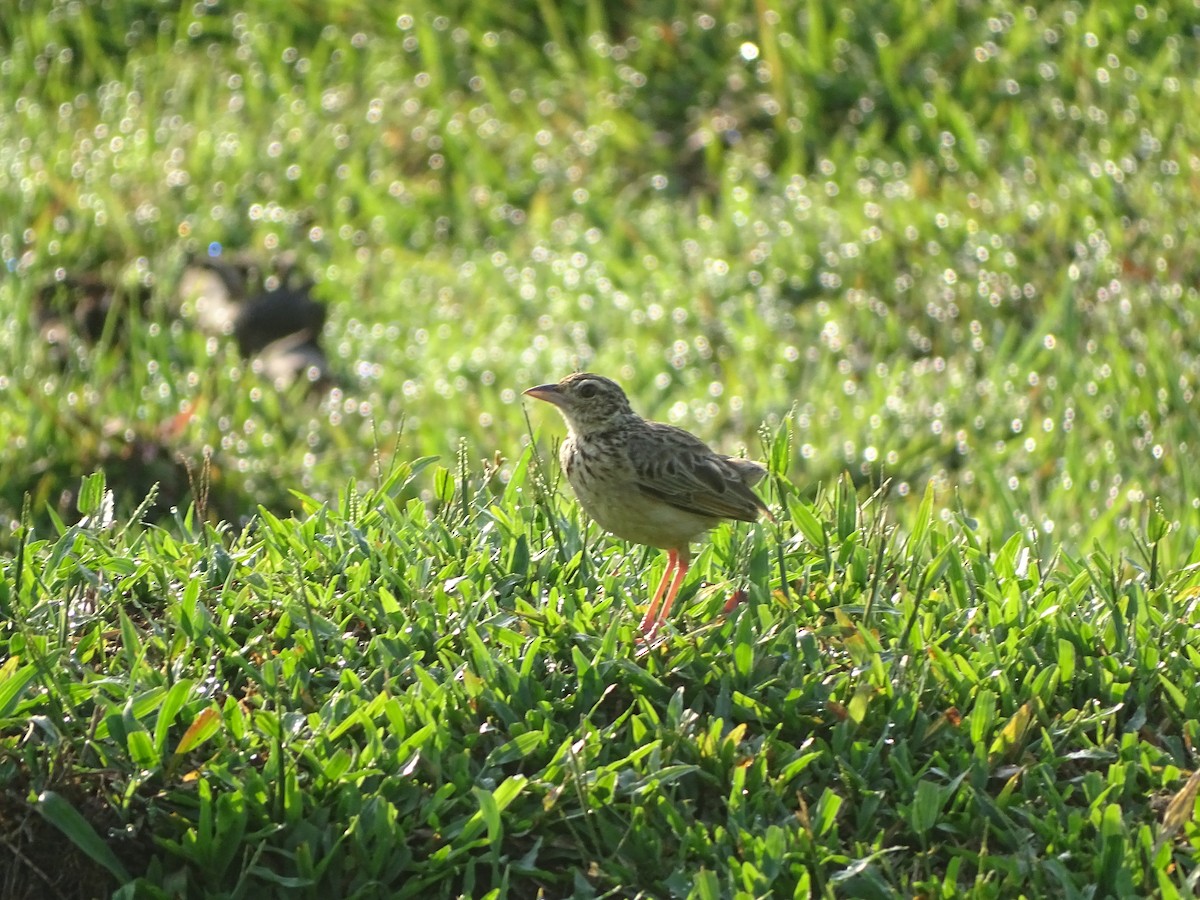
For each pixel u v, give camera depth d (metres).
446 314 16.39
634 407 14.56
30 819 6.88
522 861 6.89
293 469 13.56
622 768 7.22
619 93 19.53
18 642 7.57
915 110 18.31
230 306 16.08
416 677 7.63
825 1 19.44
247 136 18.81
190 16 20.77
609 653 7.65
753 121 19.14
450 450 13.73
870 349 15.58
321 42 20.31
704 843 6.88
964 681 7.70
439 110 19.36
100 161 18.53
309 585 8.34
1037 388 14.27
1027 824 7.11
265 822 6.88
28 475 13.20
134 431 13.53
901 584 8.55
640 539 8.81
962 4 19.39
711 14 19.91
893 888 6.70
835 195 17.62
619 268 17.00
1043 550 10.09
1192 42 18.61
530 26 20.48
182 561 8.52
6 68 20.14
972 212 16.77
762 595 8.30
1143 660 7.93
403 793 7.07
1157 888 6.76
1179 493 12.66
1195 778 6.80
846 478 9.38
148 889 6.71
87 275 16.56
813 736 7.45
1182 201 16.44
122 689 7.34
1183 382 14.08
